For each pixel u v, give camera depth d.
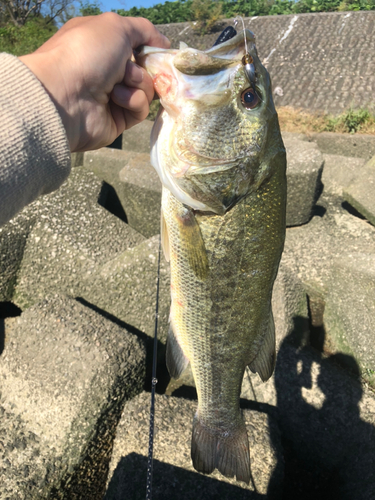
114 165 0.88
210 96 0.27
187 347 0.34
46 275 0.67
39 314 0.55
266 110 0.28
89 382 0.47
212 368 0.34
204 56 0.27
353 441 0.49
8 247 0.67
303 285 0.68
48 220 0.69
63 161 0.22
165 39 0.30
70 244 0.67
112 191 0.89
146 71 0.28
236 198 0.29
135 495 0.40
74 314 0.55
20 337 0.53
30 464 0.43
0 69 0.20
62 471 0.43
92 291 0.65
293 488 0.50
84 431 0.45
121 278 0.63
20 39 2.70
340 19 3.46
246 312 0.32
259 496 0.40
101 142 0.29
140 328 0.62
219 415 0.36
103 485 0.48
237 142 0.28
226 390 0.35
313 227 0.79
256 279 0.31
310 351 0.58
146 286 0.62
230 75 0.27
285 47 3.28
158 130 0.30
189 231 0.30
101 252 0.67
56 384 0.47
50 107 0.21
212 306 0.31
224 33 0.29
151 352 0.61
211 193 0.28
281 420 0.53
